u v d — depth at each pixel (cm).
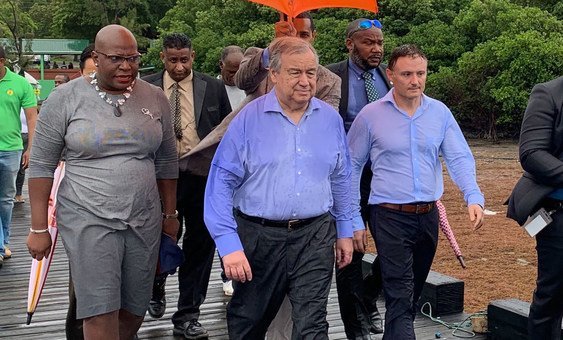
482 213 354
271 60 312
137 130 327
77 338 376
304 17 393
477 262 752
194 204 446
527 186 353
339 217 337
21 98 640
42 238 333
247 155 312
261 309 322
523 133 350
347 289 418
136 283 336
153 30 4722
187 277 456
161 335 465
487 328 459
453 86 2086
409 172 373
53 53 3969
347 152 334
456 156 376
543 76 1936
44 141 325
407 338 373
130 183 324
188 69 451
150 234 335
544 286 355
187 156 406
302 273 314
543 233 351
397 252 376
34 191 329
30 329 484
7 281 609
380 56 427
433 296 501
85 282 319
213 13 2698
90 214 319
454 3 2391
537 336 365
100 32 321
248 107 318
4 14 3716
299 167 310
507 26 2095
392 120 376
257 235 314
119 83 322
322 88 375
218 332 473
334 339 462
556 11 2233
